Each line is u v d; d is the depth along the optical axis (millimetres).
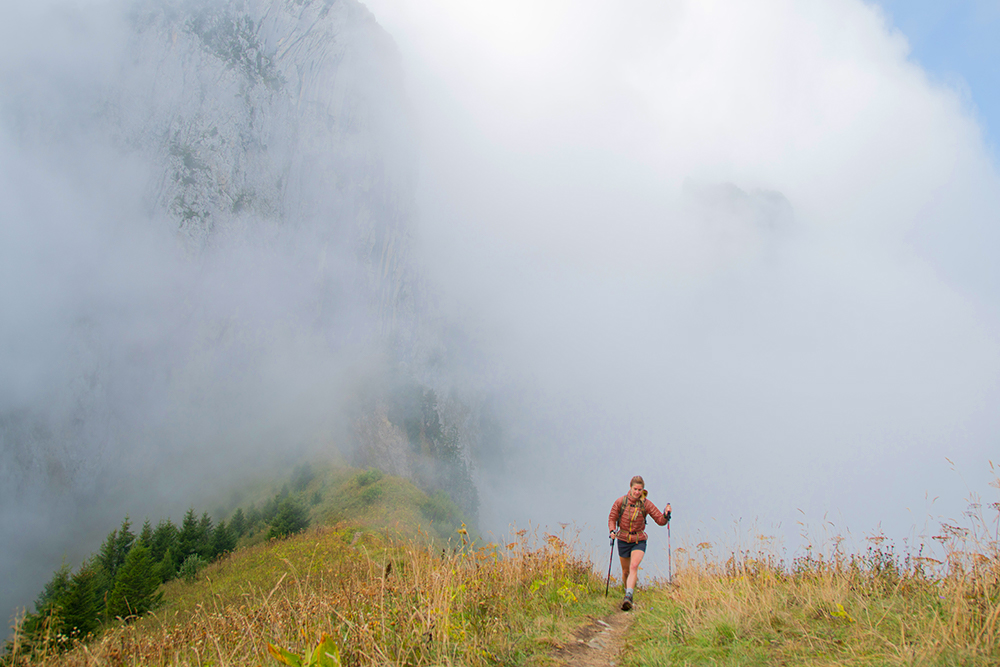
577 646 4938
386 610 4785
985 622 3768
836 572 5711
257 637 4324
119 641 4723
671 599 6680
